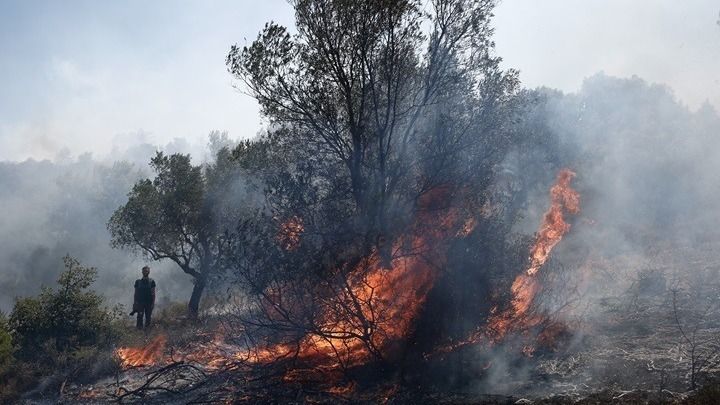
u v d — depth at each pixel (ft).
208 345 37.24
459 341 29.50
